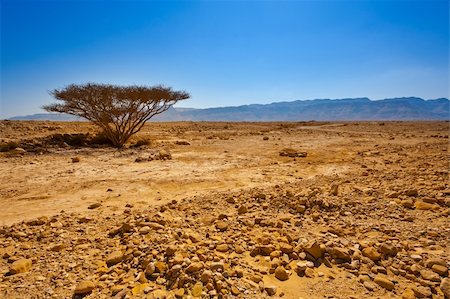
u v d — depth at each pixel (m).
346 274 3.55
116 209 6.79
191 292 3.15
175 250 3.95
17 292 3.34
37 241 4.86
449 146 15.94
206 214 5.88
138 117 21.12
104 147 18.84
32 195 8.04
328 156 14.57
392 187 7.21
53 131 23.42
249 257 4.01
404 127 37.44
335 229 4.84
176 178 10.01
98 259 4.16
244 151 16.78
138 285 3.37
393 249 3.95
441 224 4.90
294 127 38.72
